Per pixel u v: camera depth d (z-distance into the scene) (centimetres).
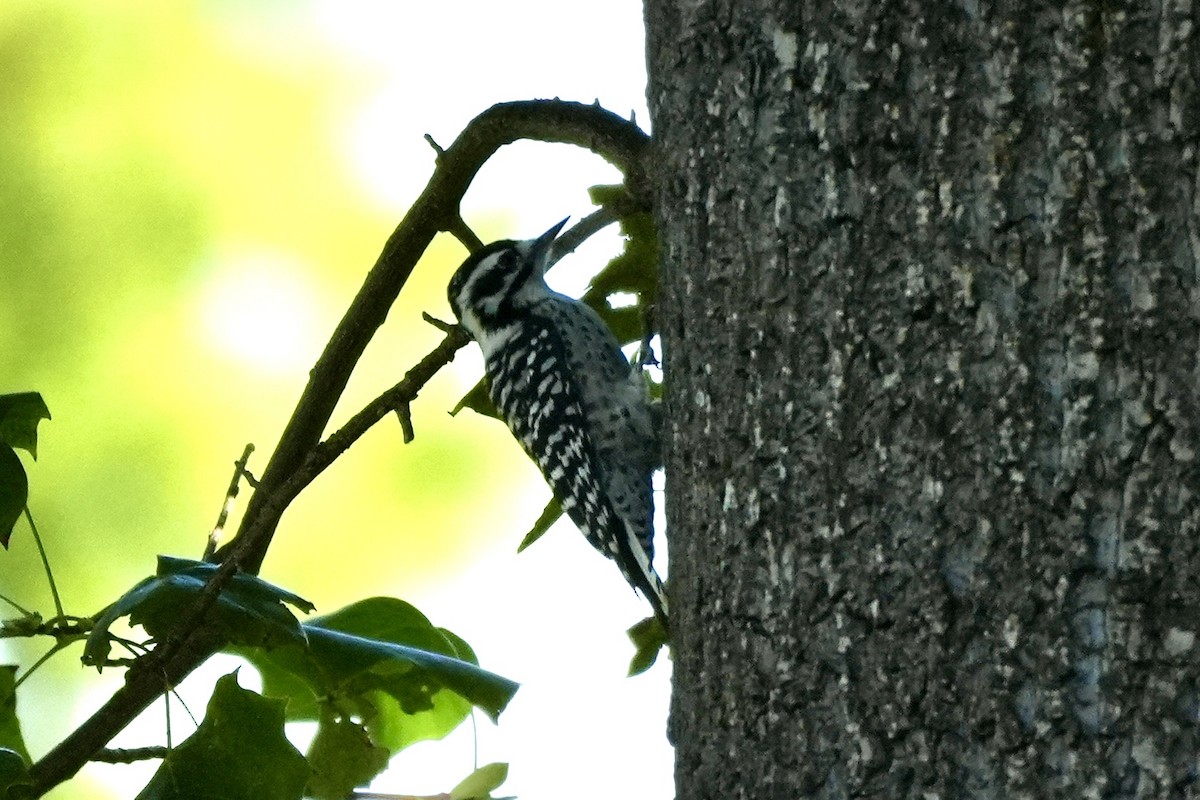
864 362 336
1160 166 309
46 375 987
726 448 362
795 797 338
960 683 317
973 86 325
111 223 1021
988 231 321
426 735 517
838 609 335
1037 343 315
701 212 375
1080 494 309
